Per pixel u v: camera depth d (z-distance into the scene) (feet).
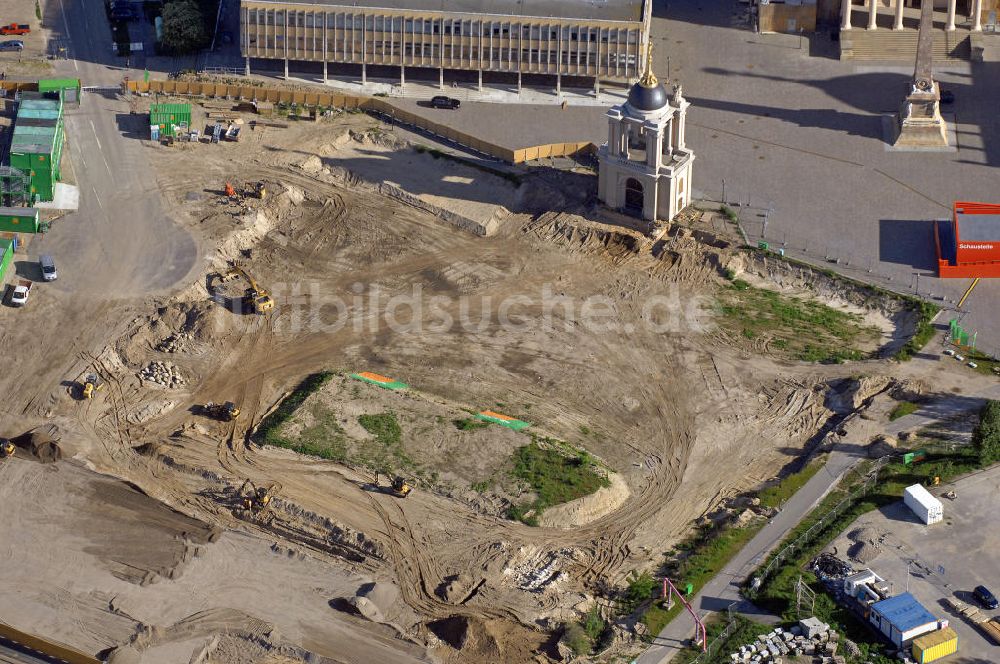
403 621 609.83
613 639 593.83
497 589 619.26
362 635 605.31
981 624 589.73
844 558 618.44
